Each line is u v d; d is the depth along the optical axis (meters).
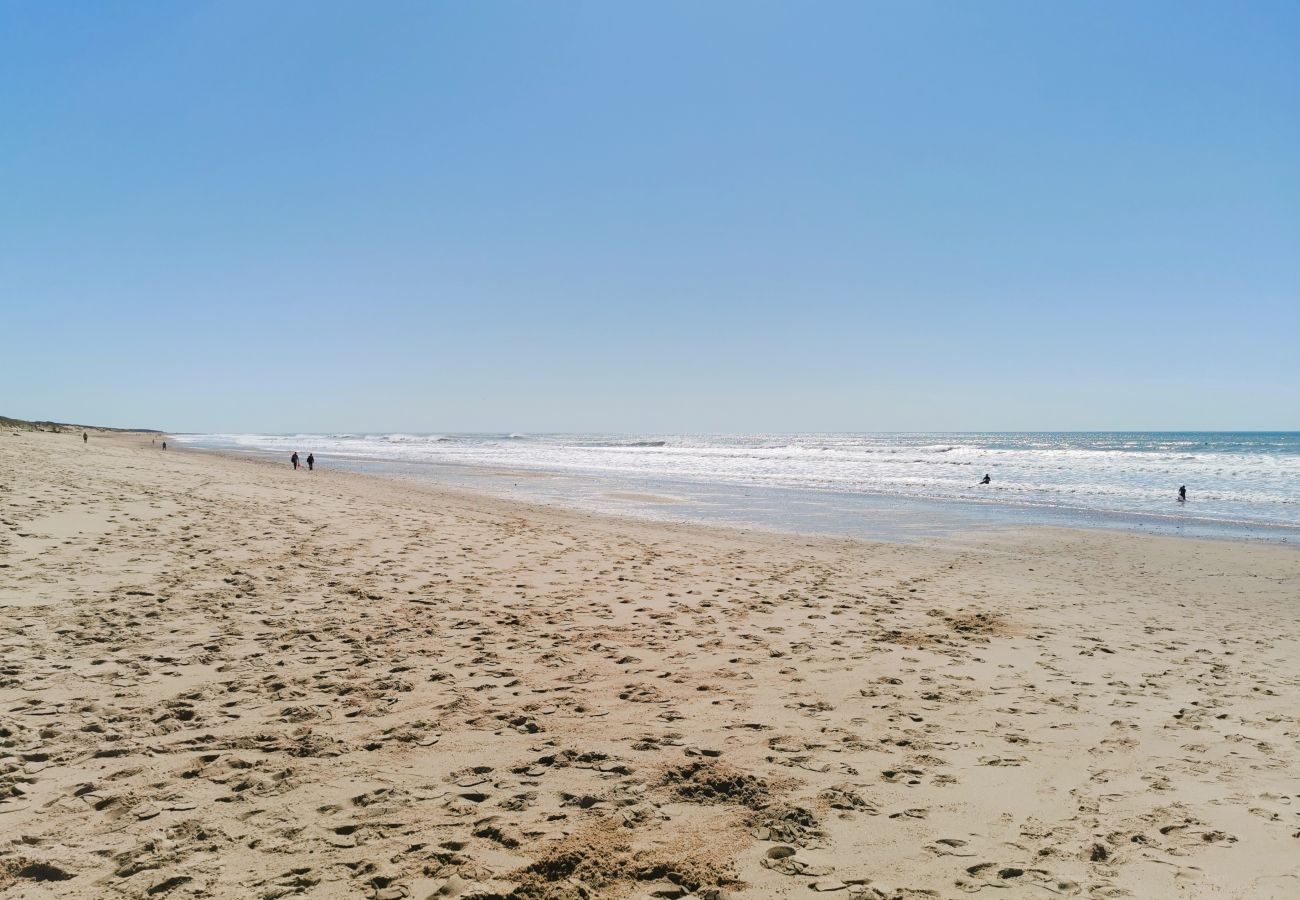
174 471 24.89
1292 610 10.39
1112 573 13.23
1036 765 4.54
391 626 7.20
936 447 85.31
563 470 44.47
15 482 16.09
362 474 38.28
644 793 3.93
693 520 20.66
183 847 3.23
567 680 5.91
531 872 3.12
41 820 3.41
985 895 3.08
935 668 6.70
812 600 9.68
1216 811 3.96
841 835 3.56
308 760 4.21
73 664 5.59
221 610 7.36
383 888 2.97
